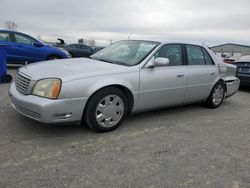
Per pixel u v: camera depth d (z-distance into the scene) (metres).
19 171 2.88
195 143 3.98
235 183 2.96
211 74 5.71
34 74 3.80
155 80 4.55
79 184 2.73
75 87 3.65
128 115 4.96
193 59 5.41
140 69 4.38
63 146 3.54
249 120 5.41
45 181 2.74
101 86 3.86
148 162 3.29
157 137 4.11
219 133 4.51
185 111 5.73
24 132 3.89
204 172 3.14
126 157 3.37
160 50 4.76
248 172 3.22
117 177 2.90
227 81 6.27
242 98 7.77
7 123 4.17
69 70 3.88
